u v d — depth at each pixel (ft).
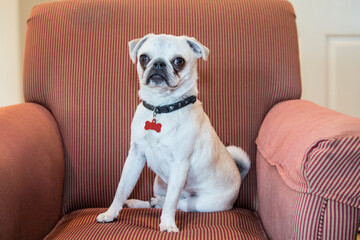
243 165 5.65
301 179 3.37
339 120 3.53
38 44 5.92
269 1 6.23
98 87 5.78
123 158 5.69
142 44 4.98
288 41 6.03
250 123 5.86
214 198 5.21
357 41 8.90
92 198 5.65
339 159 3.11
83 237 3.96
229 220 4.70
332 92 9.07
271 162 4.45
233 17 6.03
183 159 4.75
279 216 3.97
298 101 5.48
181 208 5.24
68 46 5.87
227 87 5.89
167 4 6.11
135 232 4.08
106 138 5.71
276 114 5.34
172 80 4.54
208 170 5.11
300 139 3.80
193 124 4.83
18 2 8.14
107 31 5.94
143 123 4.83
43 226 4.54
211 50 5.91
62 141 5.70
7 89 8.29
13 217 3.73
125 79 5.80
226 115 5.87
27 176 4.20
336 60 8.99
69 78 5.80
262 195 4.93
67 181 5.62
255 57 5.90
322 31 8.91
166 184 5.49
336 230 3.18
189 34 5.94
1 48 8.16
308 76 9.06
